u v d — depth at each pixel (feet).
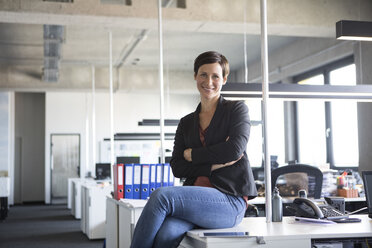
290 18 22.40
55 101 48.19
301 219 8.14
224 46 35.76
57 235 27.09
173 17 21.31
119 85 42.88
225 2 21.79
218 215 6.95
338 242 7.13
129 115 49.44
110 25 22.08
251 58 39.88
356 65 26.25
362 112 25.49
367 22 11.91
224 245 6.57
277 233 6.81
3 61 39.73
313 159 34.45
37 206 46.52
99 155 48.37
